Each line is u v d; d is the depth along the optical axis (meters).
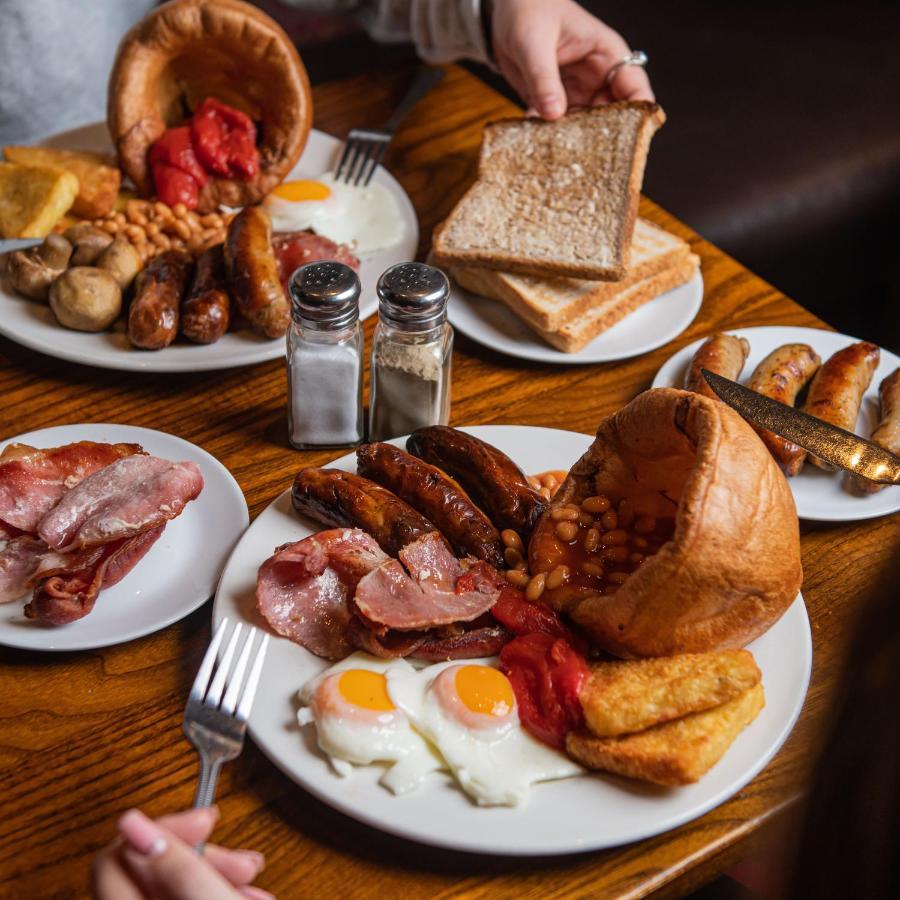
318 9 1.34
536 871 0.69
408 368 0.86
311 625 0.75
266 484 0.87
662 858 0.69
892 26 1.74
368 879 0.68
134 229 1.00
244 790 0.71
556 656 0.72
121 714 0.74
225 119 1.07
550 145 1.09
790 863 0.56
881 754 0.53
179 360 0.92
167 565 0.80
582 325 0.96
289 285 0.84
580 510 0.78
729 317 1.02
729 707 0.70
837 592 0.82
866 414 0.93
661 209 1.12
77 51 1.30
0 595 0.76
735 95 1.60
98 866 0.60
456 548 0.79
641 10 1.76
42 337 0.93
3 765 0.72
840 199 1.49
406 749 0.70
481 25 1.18
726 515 0.70
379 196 1.08
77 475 0.81
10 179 1.01
